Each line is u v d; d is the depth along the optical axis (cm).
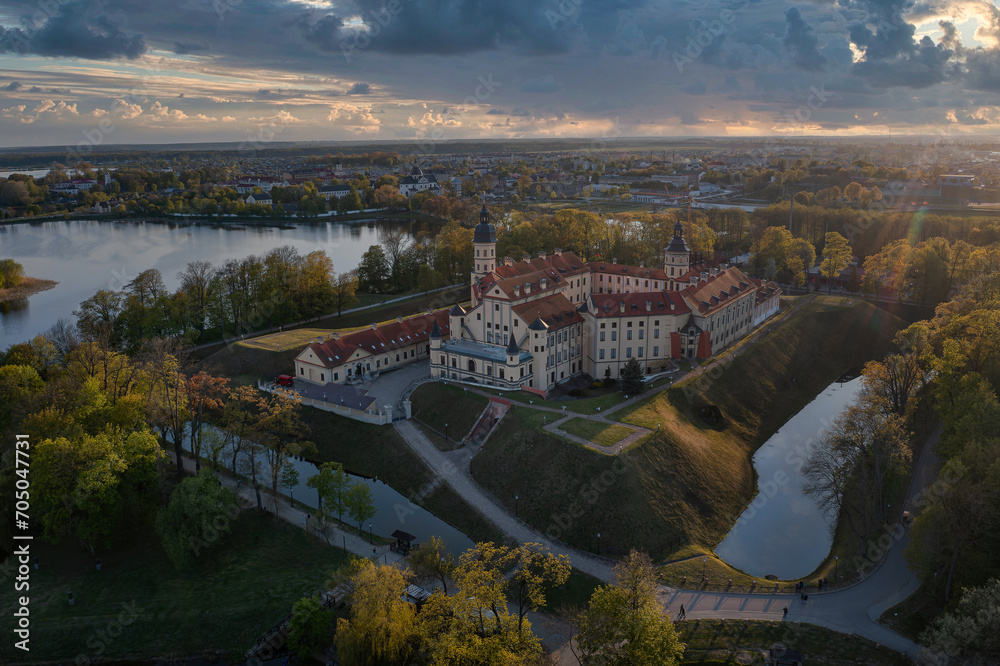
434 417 13225
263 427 10931
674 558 9625
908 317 19825
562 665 7612
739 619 8175
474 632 7200
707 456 12081
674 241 17875
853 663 7475
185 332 17288
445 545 10175
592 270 19712
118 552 9731
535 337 13712
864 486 10056
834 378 16938
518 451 11644
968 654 6881
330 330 17975
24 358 14025
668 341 15188
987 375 11788
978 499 7788
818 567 9631
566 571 7944
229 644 8094
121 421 10981
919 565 8325
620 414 12544
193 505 9212
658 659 6562
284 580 8994
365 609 7312
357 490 9988
